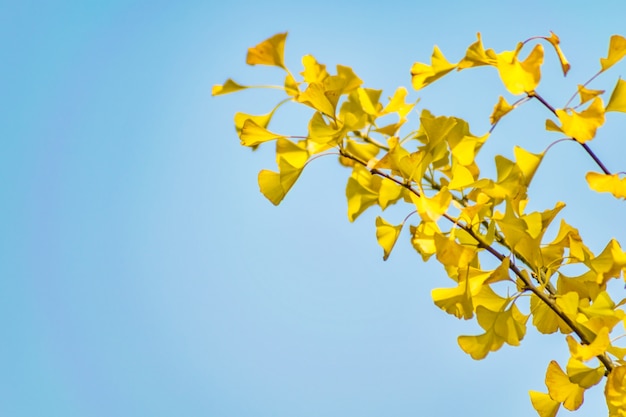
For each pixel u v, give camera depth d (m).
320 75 3.12
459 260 3.01
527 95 3.05
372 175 3.14
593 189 3.03
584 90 3.03
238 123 3.14
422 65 3.12
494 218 3.06
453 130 3.12
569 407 3.03
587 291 3.07
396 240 3.13
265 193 3.08
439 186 3.15
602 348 2.96
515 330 3.08
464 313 3.05
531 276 3.12
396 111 3.21
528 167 3.10
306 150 3.07
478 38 3.06
